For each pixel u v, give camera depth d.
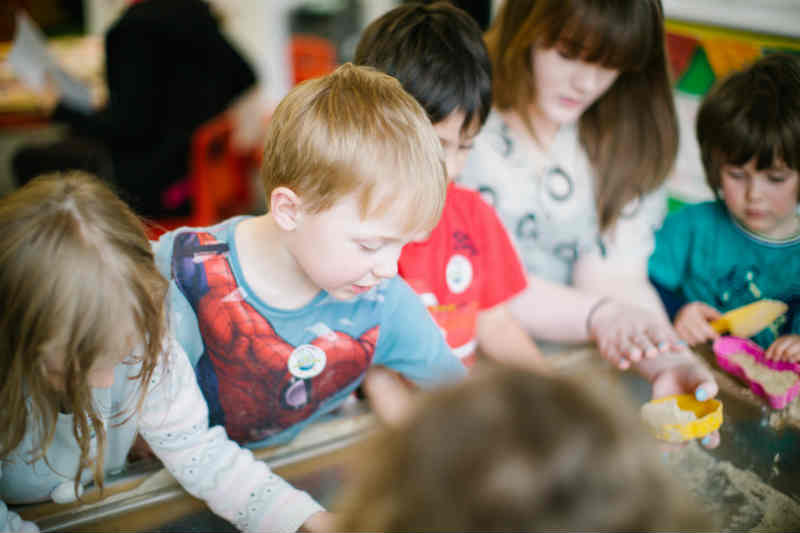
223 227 0.71
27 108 2.06
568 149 1.01
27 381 0.53
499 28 0.97
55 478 0.63
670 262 0.94
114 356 0.53
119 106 1.90
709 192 0.88
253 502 0.62
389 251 0.60
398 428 0.31
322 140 0.58
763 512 0.58
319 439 0.70
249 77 2.14
